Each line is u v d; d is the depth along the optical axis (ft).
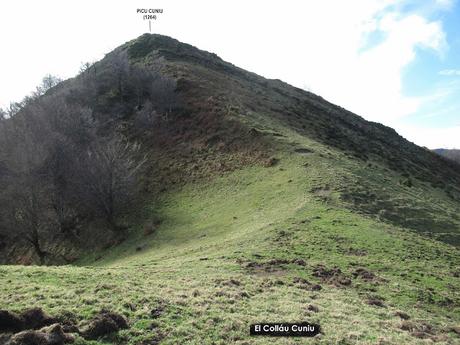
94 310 44.98
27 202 164.55
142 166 198.29
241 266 77.82
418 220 130.52
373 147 262.67
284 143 181.06
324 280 74.38
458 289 77.51
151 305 48.88
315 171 151.02
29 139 190.08
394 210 132.26
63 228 175.52
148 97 265.34
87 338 39.47
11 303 46.50
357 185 142.31
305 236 98.02
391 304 66.85
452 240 123.03
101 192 164.55
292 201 128.67
